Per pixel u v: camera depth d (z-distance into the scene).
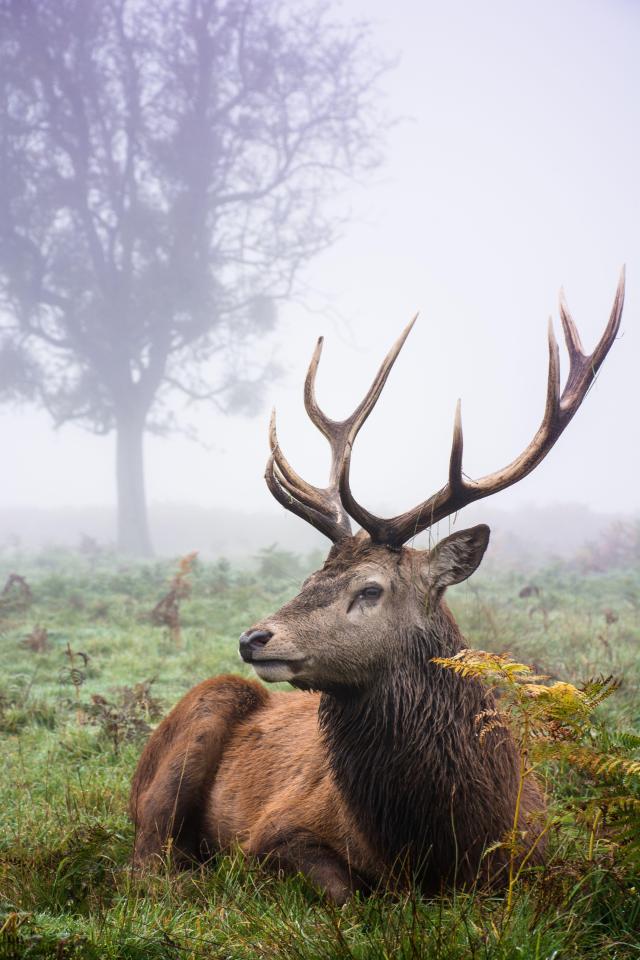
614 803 4.40
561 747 4.40
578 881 4.53
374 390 5.87
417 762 5.14
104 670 12.31
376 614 5.32
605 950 4.07
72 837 5.52
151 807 6.33
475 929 4.19
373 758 5.25
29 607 18.22
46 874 5.11
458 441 5.43
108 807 6.98
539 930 4.03
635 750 5.50
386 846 5.20
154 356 53.69
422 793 5.11
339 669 5.28
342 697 5.41
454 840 5.00
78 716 9.48
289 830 5.58
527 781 5.61
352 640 5.27
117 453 52.94
